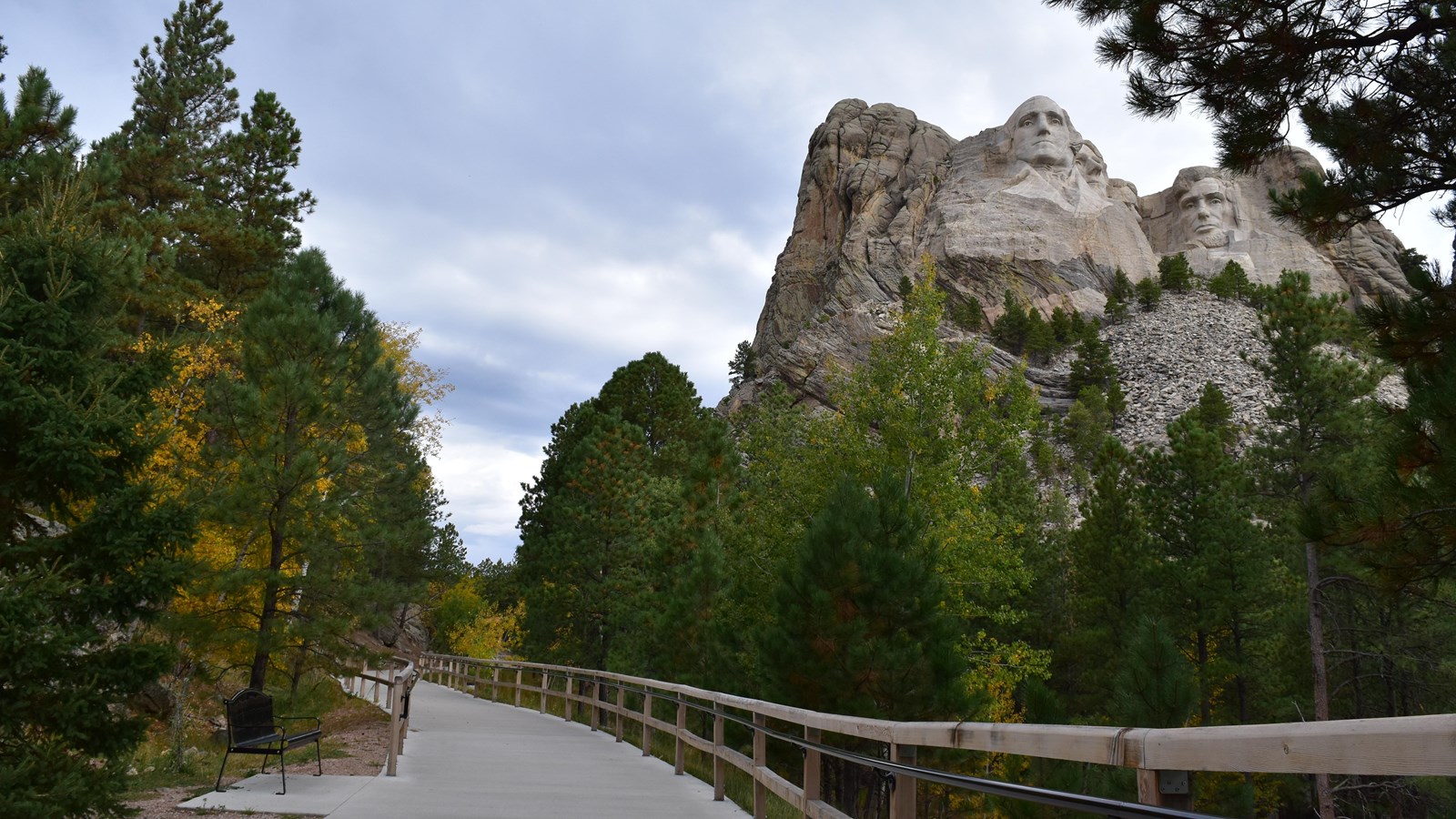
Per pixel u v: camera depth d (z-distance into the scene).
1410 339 6.93
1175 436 30.66
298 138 33.22
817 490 24.88
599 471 30.31
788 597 14.69
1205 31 6.98
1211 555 27.48
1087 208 152.88
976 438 24.89
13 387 6.91
